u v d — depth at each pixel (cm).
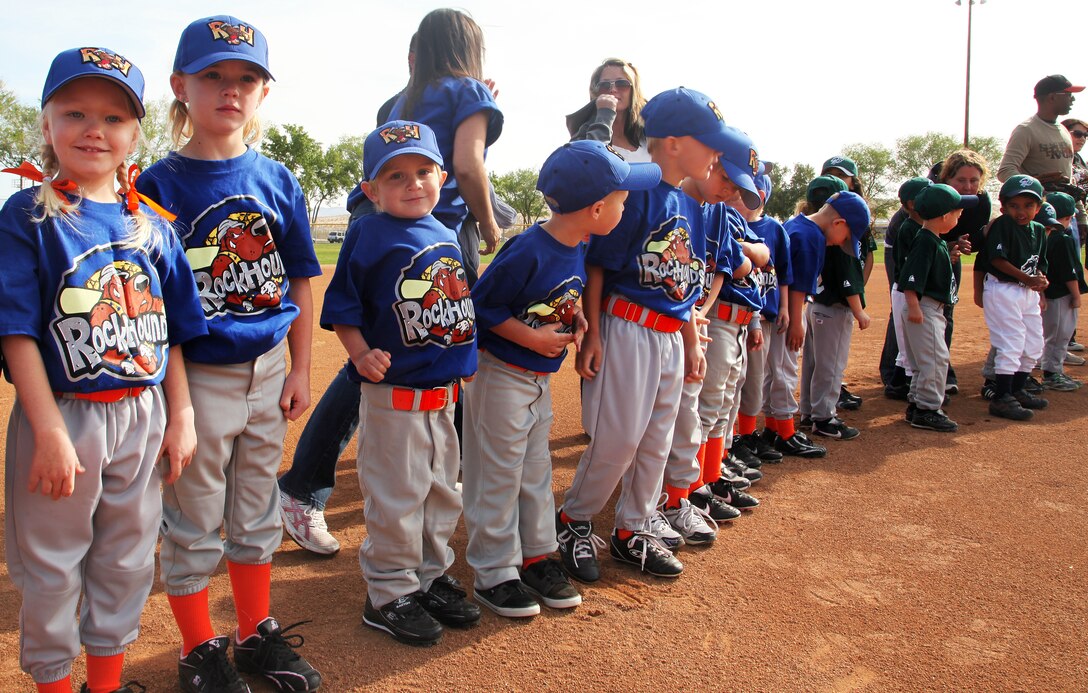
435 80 326
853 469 457
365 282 255
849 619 289
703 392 373
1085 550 349
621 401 306
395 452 257
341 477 425
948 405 602
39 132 200
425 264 254
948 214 520
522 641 269
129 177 205
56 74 187
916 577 323
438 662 255
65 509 194
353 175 5103
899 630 282
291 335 254
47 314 188
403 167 253
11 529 199
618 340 307
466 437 300
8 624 267
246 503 240
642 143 457
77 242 190
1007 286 568
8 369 188
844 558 341
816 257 454
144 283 202
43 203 186
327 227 5169
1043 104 711
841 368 512
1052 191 722
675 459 352
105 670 211
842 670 256
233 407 231
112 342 194
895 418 567
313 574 313
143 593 213
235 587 244
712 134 306
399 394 253
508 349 284
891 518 385
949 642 274
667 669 255
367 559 270
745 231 388
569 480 428
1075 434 526
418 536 265
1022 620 290
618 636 274
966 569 331
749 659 262
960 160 597
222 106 223
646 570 323
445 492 270
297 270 252
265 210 234
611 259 305
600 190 269
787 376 470
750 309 384
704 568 330
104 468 200
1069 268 632
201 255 224
